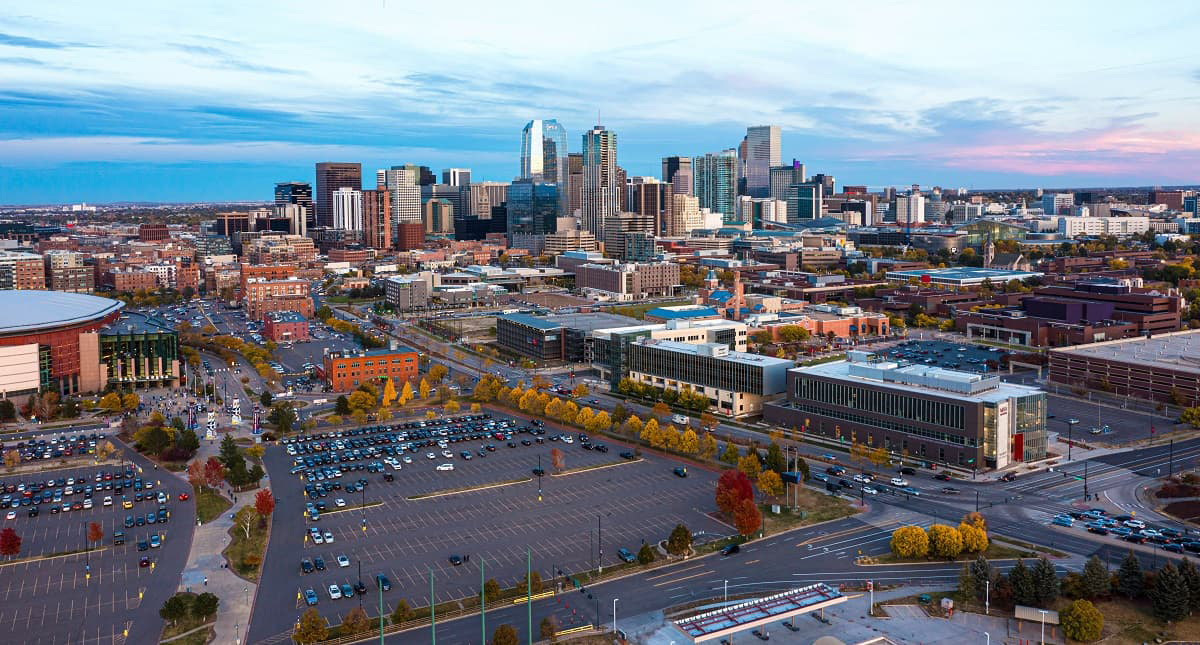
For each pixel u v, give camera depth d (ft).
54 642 590.55
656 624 607.37
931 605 631.15
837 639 547.08
